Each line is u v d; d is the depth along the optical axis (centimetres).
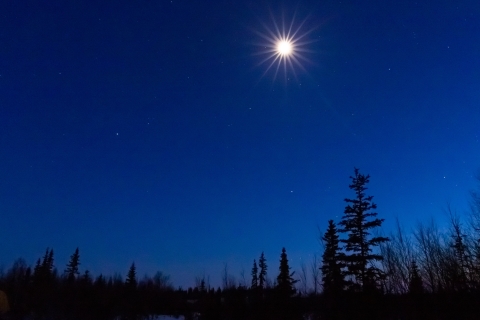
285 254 4331
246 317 4034
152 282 7800
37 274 7000
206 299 4397
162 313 6831
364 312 3081
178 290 7844
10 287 5847
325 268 3725
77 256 8331
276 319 3878
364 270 3434
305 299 3903
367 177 3725
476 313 2073
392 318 2694
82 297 6109
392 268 2667
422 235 2461
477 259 2266
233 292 4284
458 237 2350
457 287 2180
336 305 3372
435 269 2344
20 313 5078
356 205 3653
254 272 5397
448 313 2158
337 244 3847
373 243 3503
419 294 2339
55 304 5788
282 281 4169
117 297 6594
